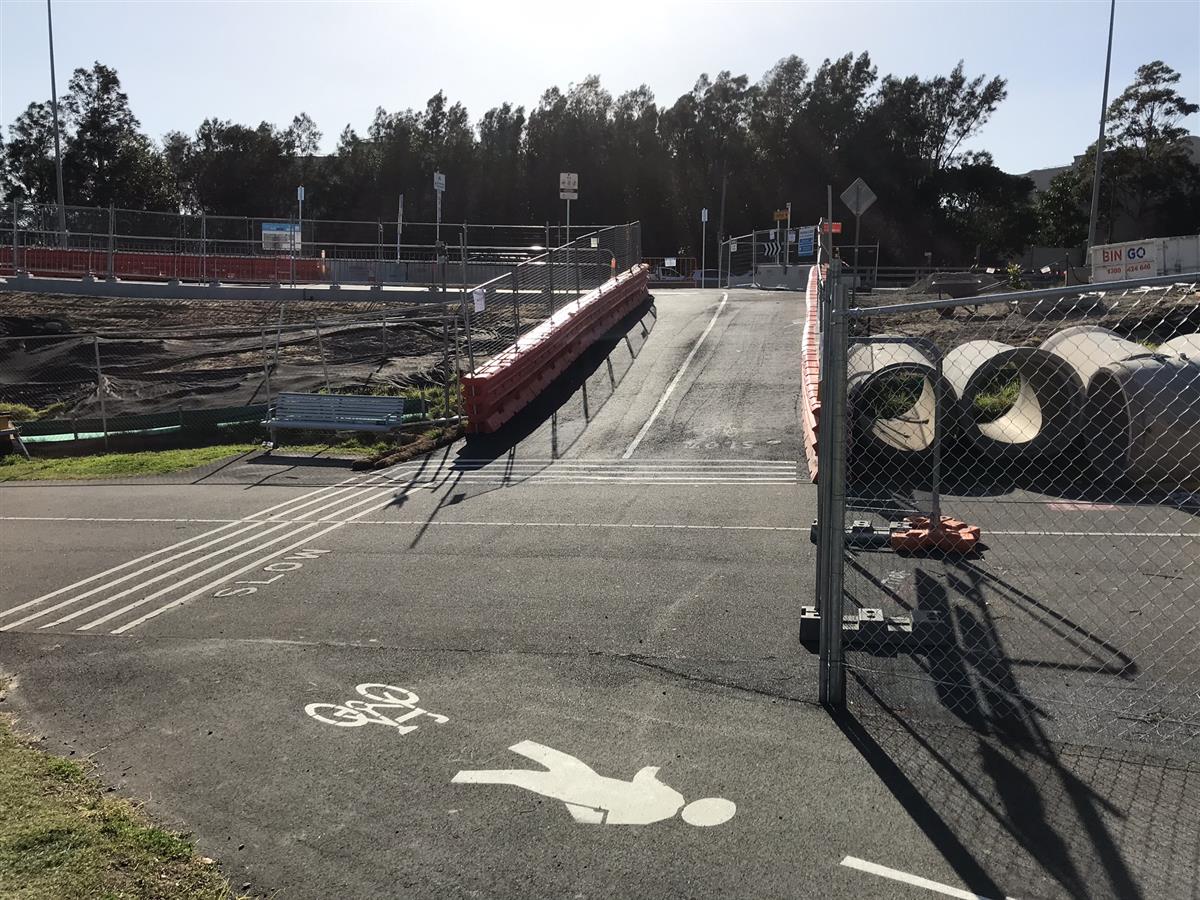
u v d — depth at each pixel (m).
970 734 5.23
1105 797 4.54
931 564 8.28
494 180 78.44
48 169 65.62
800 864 4.07
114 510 12.18
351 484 13.30
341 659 6.71
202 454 15.87
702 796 4.65
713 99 78.19
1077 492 10.84
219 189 72.56
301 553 9.75
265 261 29.94
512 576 8.62
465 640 7.02
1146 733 5.18
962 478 11.59
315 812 4.59
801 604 7.52
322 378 20.28
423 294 28.38
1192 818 4.33
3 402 19.78
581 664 6.45
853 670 6.14
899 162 73.50
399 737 5.41
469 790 4.77
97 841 4.21
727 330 22.67
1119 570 7.97
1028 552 8.56
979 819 4.38
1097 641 6.48
